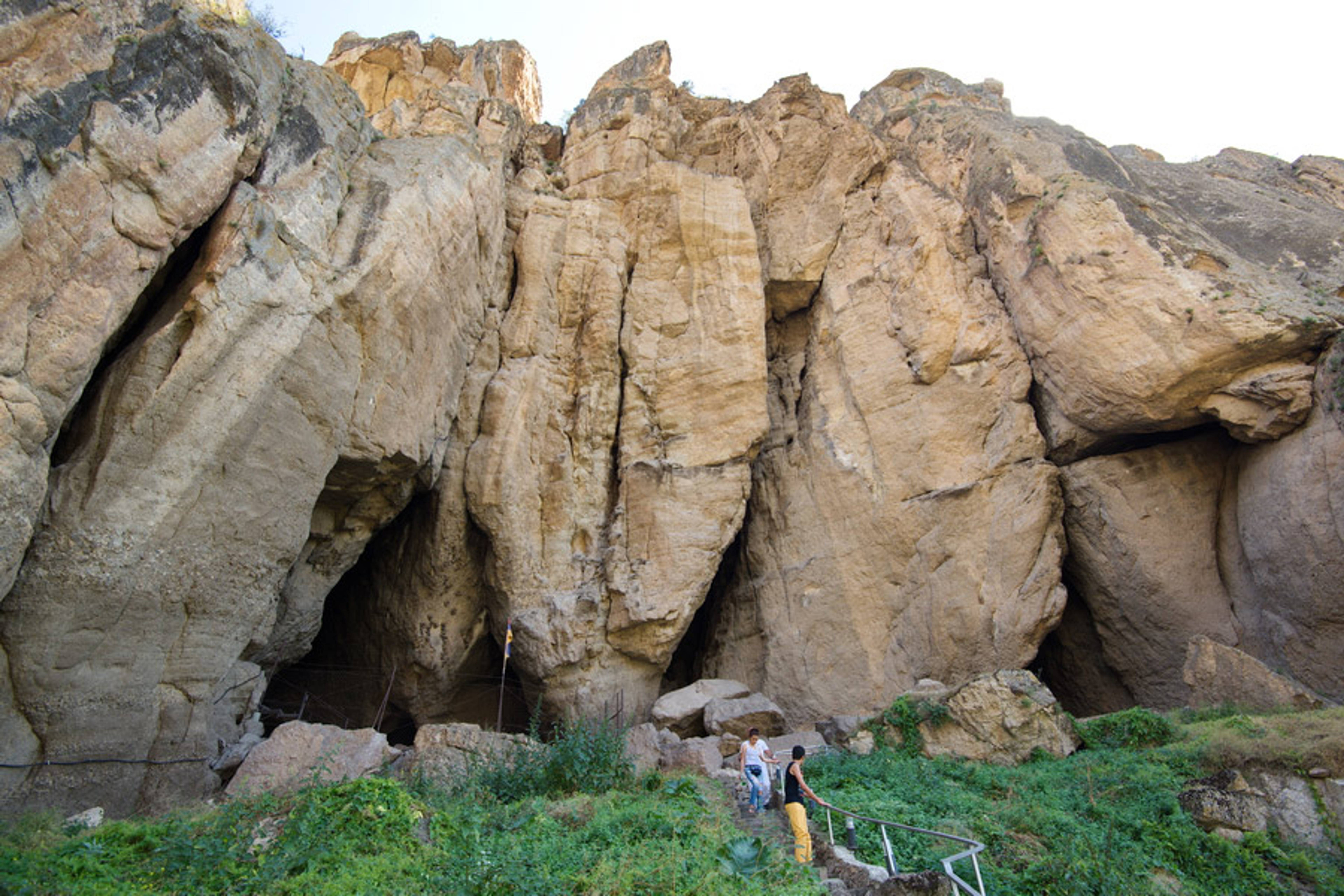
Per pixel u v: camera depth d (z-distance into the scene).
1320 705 12.73
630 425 19.62
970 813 9.82
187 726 11.46
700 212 21.48
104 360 11.02
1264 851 9.16
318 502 15.44
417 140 17.78
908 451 18.59
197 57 11.45
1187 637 16.08
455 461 18.28
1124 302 16.77
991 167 20.78
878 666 17.23
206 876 6.56
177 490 11.05
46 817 8.75
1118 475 17.27
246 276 11.80
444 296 16.70
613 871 6.80
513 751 11.62
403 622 18.14
